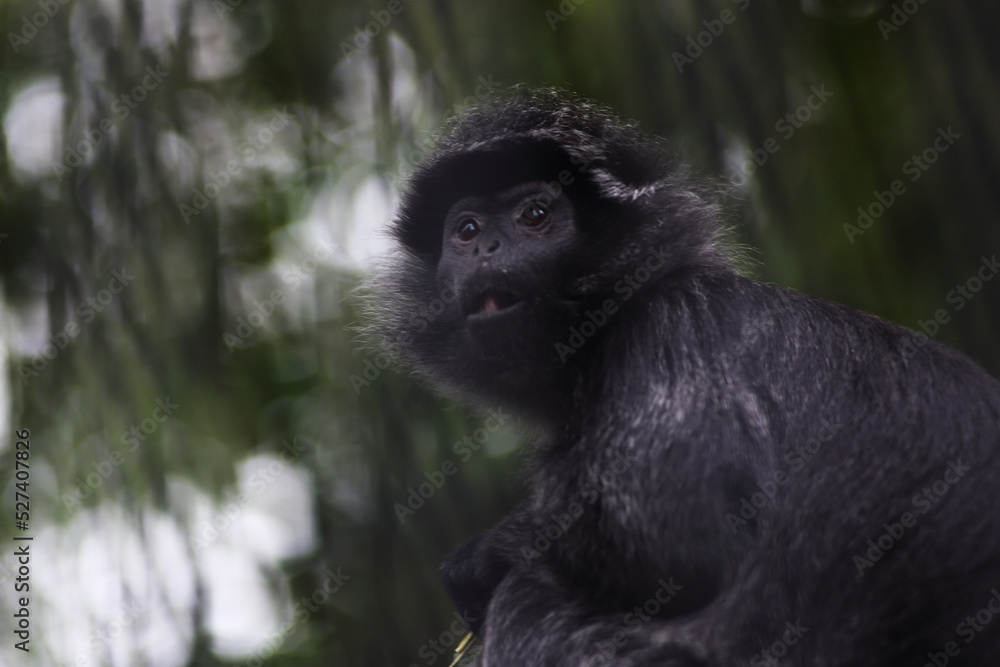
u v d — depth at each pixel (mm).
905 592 8719
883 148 12664
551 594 9742
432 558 13469
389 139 12766
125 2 13836
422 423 13648
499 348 10969
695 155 12078
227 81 14547
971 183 12000
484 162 11141
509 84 12883
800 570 8945
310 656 14125
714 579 9047
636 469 9344
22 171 14164
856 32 13242
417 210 11961
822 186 12406
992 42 12039
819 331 9734
